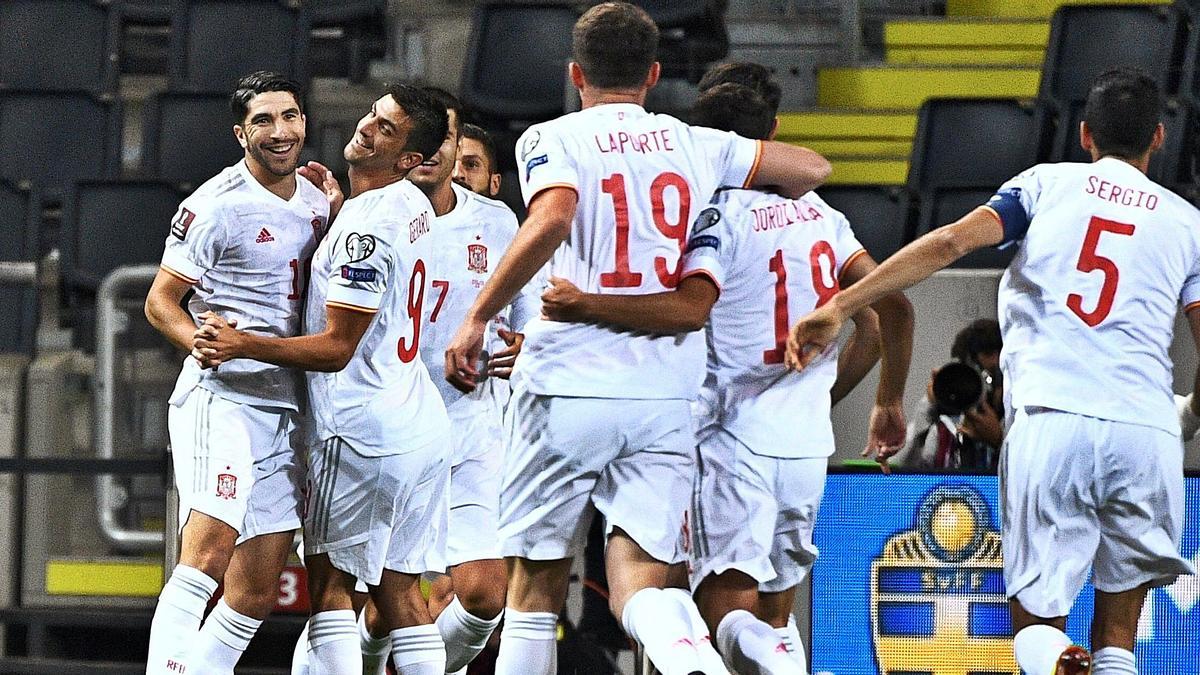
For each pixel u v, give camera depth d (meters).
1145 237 13.02
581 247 12.22
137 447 25.80
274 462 13.72
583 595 19.56
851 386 14.66
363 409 13.52
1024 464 13.02
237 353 12.83
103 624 23.50
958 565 15.56
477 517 15.77
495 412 16.14
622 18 12.43
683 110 30.28
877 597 15.56
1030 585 13.02
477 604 15.70
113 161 32.03
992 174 30.50
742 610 12.92
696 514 13.40
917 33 34.09
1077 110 29.86
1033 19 33.72
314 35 34.06
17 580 24.47
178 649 12.96
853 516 15.58
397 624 14.28
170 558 16.52
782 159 13.03
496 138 30.67
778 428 13.19
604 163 12.16
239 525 13.38
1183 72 29.56
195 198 13.59
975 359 17.12
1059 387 12.89
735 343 13.29
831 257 13.43
